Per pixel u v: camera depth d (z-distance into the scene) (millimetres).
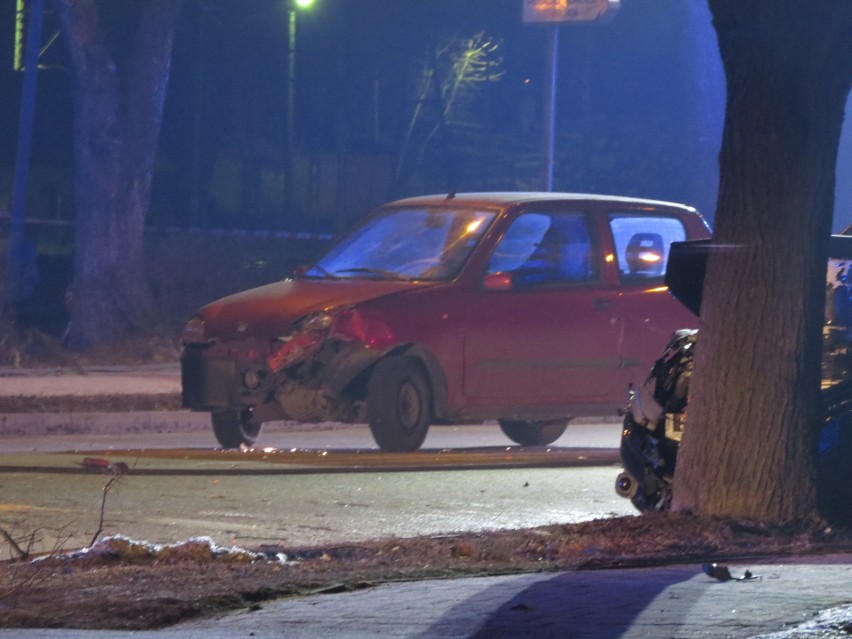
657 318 33000
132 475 27016
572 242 32781
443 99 89938
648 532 18953
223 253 59625
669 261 23656
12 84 77438
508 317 31547
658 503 21703
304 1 66188
